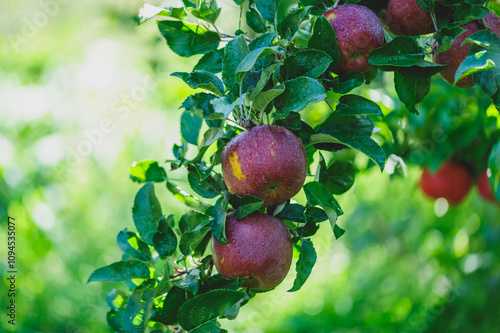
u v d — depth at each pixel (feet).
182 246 3.66
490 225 7.39
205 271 3.77
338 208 3.65
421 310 8.06
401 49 3.75
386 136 5.20
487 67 3.53
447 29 3.77
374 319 8.74
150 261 3.85
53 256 7.39
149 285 3.73
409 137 5.43
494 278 7.26
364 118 3.78
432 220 8.02
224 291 3.54
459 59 3.87
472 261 7.50
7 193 6.48
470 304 7.38
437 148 5.42
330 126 3.77
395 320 8.43
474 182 5.84
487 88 3.76
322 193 3.66
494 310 7.22
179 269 3.81
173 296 3.71
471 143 5.63
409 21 3.90
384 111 5.30
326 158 6.48
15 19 7.11
